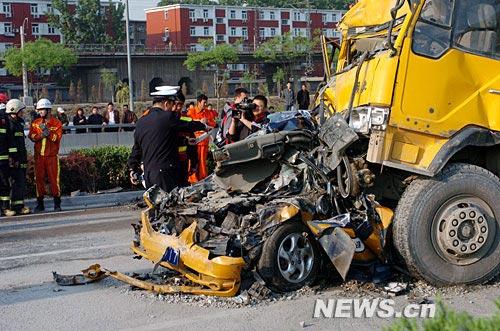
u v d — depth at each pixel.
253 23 87.44
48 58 66.69
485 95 7.13
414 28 6.87
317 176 7.32
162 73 73.50
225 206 7.11
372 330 5.99
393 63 6.82
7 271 8.52
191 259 6.78
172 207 7.63
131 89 35.03
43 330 6.25
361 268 7.38
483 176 7.11
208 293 6.73
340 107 7.58
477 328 3.32
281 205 6.90
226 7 86.19
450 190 6.97
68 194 15.38
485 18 7.18
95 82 72.50
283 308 6.54
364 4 8.19
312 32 71.12
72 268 8.55
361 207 7.14
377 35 7.85
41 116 13.72
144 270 8.23
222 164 7.54
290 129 7.71
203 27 85.69
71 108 56.25
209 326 6.15
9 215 13.23
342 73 7.96
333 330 6.01
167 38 85.69
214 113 15.75
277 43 66.00
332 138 7.23
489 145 7.09
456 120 7.00
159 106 9.11
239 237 6.74
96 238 10.44
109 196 15.10
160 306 6.75
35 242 10.30
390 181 7.41
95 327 6.27
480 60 7.12
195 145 9.42
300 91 19.67
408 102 6.85
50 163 13.70
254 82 64.94
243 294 6.74
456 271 7.04
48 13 83.19
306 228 6.97
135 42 93.06
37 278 8.11
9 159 13.09
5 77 73.44
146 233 7.46
